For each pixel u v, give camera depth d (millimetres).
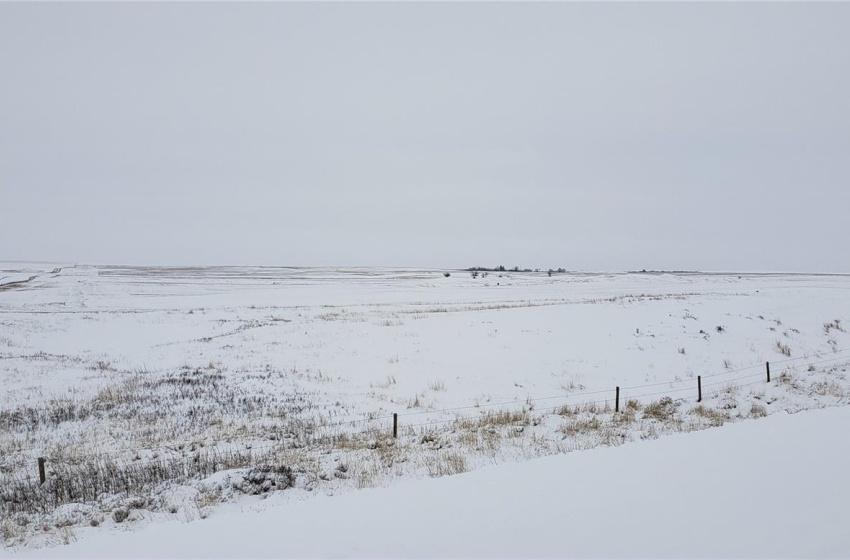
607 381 22312
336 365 24703
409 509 6730
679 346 27297
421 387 21375
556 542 5316
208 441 14883
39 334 38031
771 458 7895
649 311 34438
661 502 6238
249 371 24062
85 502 10453
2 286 92312
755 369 24672
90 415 17953
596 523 5730
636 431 15375
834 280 109250
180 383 22141
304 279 128250
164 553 5945
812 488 6410
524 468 8359
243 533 6375
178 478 11695
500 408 18594
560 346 26891
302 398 19859
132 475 12094
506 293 72625
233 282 112438
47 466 13117
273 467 11680
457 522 6105
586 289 79688
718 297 42031
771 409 18875
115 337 36625
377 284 103125
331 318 37844
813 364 25766
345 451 13664
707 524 5496
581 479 7453
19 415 18141
